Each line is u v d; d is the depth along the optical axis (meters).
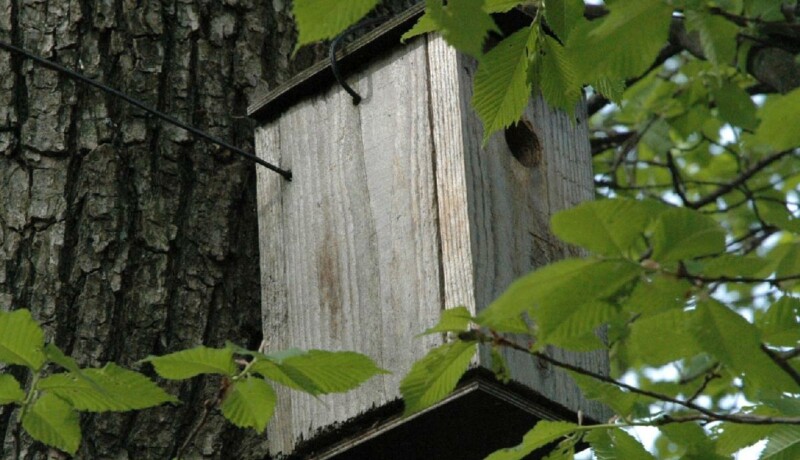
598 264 3.07
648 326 3.64
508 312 3.08
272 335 5.63
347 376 4.04
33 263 5.61
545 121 5.70
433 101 5.35
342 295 5.44
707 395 7.91
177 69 6.15
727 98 7.64
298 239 5.68
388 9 6.95
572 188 5.69
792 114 3.15
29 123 5.91
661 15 3.48
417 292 5.20
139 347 5.49
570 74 4.37
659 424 4.12
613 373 7.95
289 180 5.79
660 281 3.27
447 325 3.86
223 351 3.94
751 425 4.31
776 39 7.21
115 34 6.14
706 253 3.13
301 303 5.57
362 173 5.53
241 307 5.73
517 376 4.98
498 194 5.28
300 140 5.80
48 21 6.14
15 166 5.82
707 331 3.40
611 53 3.54
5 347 3.82
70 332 5.47
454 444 5.32
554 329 3.18
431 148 5.31
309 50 6.54
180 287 5.66
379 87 5.57
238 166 6.02
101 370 3.96
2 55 6.05
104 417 5.31
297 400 5.43
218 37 6.31
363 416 5.23
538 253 5.34
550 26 4.27
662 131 8.66
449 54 5.34
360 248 5.44
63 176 5.79
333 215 5.58
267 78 6.33
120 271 5.62
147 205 5.78
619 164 9.02
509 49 4.36
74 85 6.00
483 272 5.09
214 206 5.88
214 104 6.14
